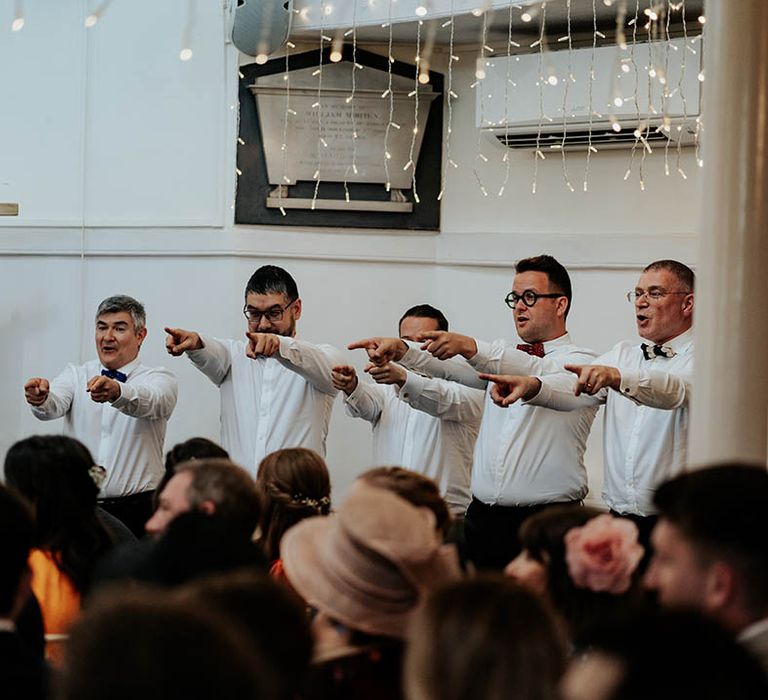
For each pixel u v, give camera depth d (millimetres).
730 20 4004
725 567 2109
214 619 1285
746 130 3988
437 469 5723
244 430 5824
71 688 1227
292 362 5457
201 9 7219
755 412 4000
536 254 7066
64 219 7285
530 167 7148
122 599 1286
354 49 6938
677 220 6891
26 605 2855
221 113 7199
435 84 7258
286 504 3529
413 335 6090
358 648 2393
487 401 5406
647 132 6711
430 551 2406
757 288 3990
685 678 1378
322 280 7230
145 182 7273
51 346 7258
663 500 2207
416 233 7293
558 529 2701
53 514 3363
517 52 7125
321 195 7227
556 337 5457
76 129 7312
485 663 1600
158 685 1211
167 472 3680
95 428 5883
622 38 6598
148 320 7230
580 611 2641
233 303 7156
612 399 5117
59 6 7340
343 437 7133
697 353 4066
